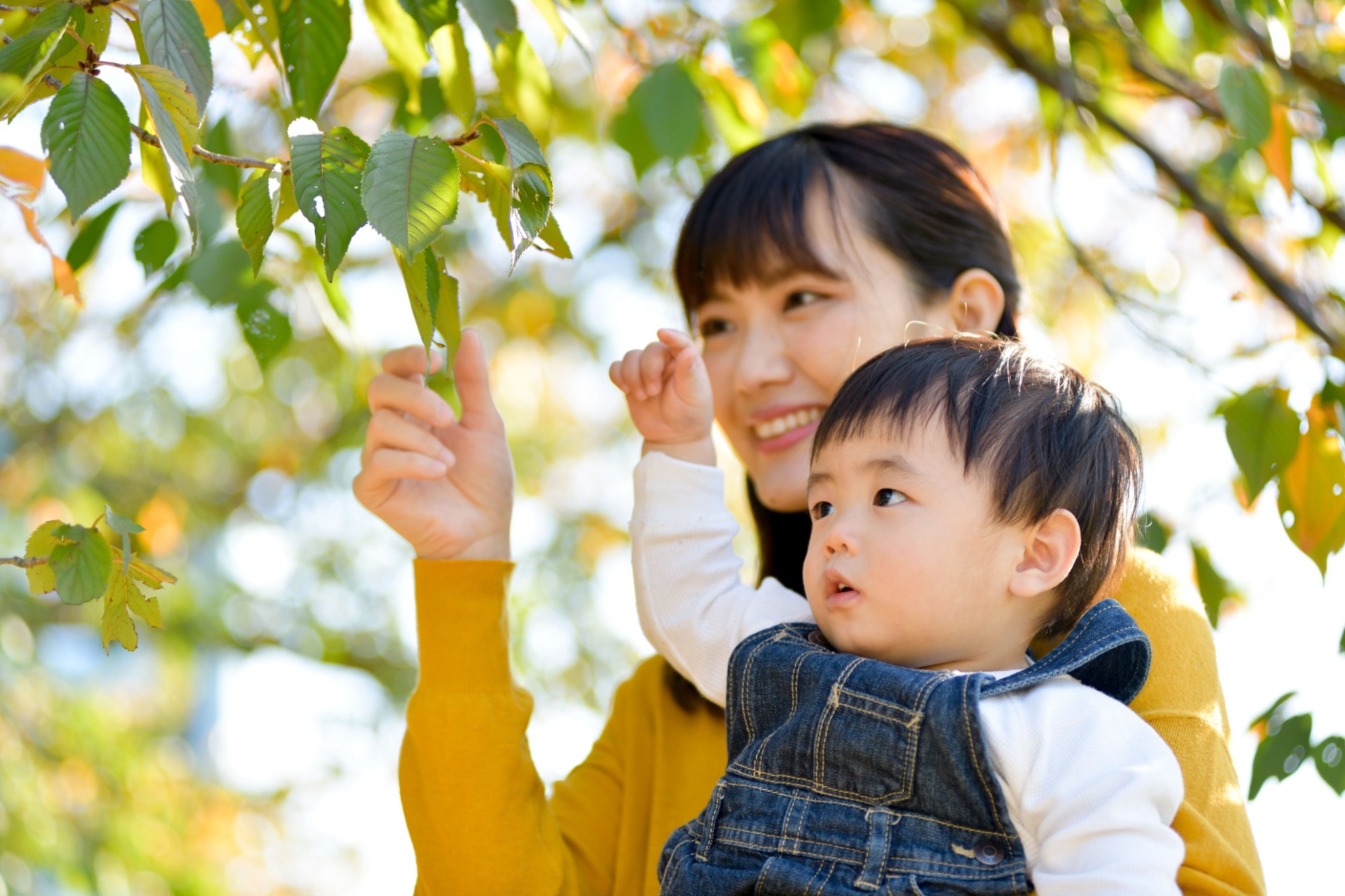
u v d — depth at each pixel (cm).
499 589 150
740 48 252
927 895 113
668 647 147
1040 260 390
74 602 114
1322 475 185
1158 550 220
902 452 129
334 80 148
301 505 578
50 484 486
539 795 149
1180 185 268
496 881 141
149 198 200
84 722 463
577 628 573
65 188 98
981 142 425
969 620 128
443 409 143
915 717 118
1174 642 135
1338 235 251
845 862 117
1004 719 117
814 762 122
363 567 617
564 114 307
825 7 284
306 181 104
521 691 152
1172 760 117
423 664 149
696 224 172
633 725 162
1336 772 198
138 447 530
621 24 281
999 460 128
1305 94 241
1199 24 251
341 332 218
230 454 548
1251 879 117
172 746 602
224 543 575
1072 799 112
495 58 167
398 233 100
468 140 110
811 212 165
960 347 137
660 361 149
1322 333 250
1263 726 206
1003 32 294
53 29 105
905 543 127
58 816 416
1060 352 389
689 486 149
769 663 130
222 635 571
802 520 177
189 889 445
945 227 171
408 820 146
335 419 525
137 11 112
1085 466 131
